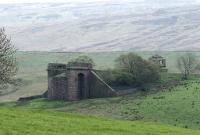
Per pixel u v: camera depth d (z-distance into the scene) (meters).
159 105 160.12
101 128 58.34
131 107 165.88
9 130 50.53
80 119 64.56
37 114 64.88
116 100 193.00
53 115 66.50
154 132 59.94
